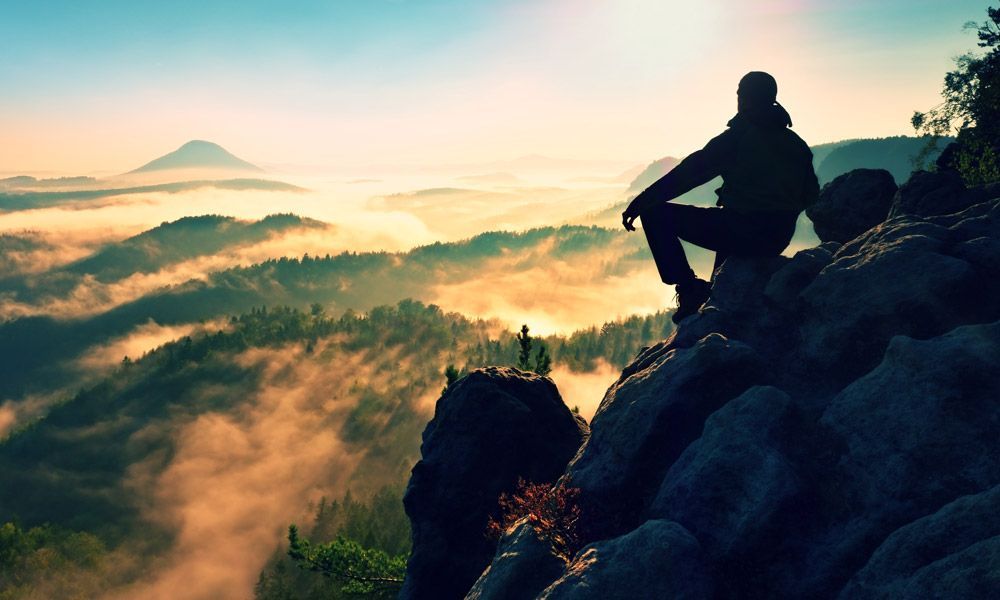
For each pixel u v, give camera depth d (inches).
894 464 161.6
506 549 207.0
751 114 232.2
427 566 337.7
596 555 166.2
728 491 175.6
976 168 598.5
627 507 209.2
